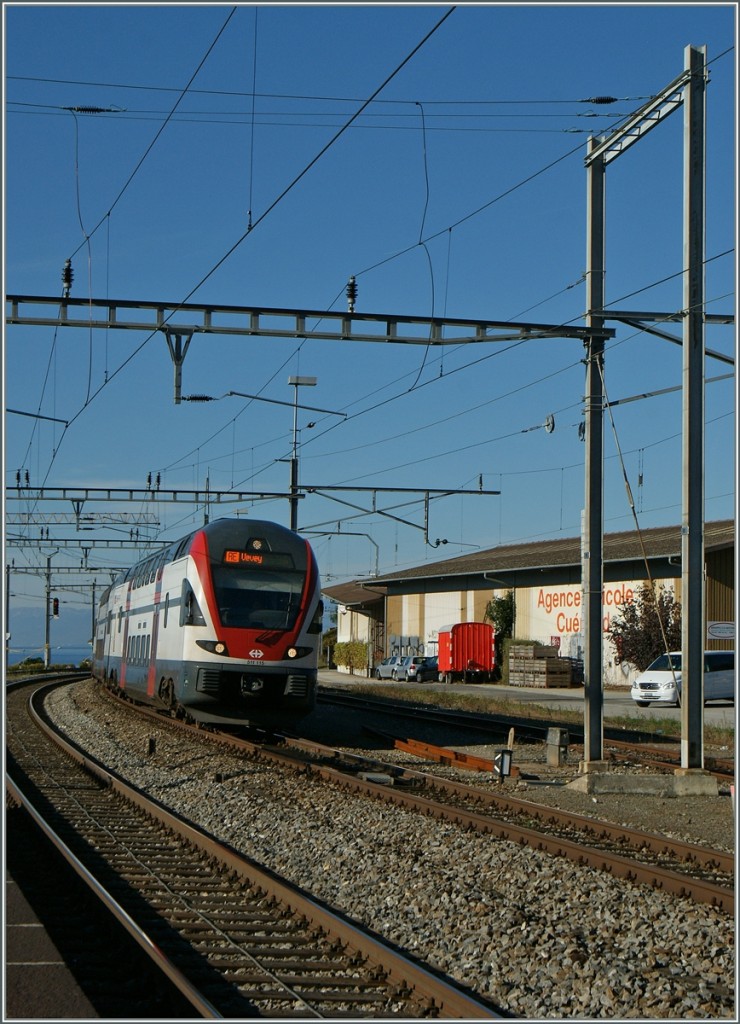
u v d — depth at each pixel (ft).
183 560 73.56
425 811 43.83
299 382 124.26
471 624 174.70
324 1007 21.79
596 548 57.52
